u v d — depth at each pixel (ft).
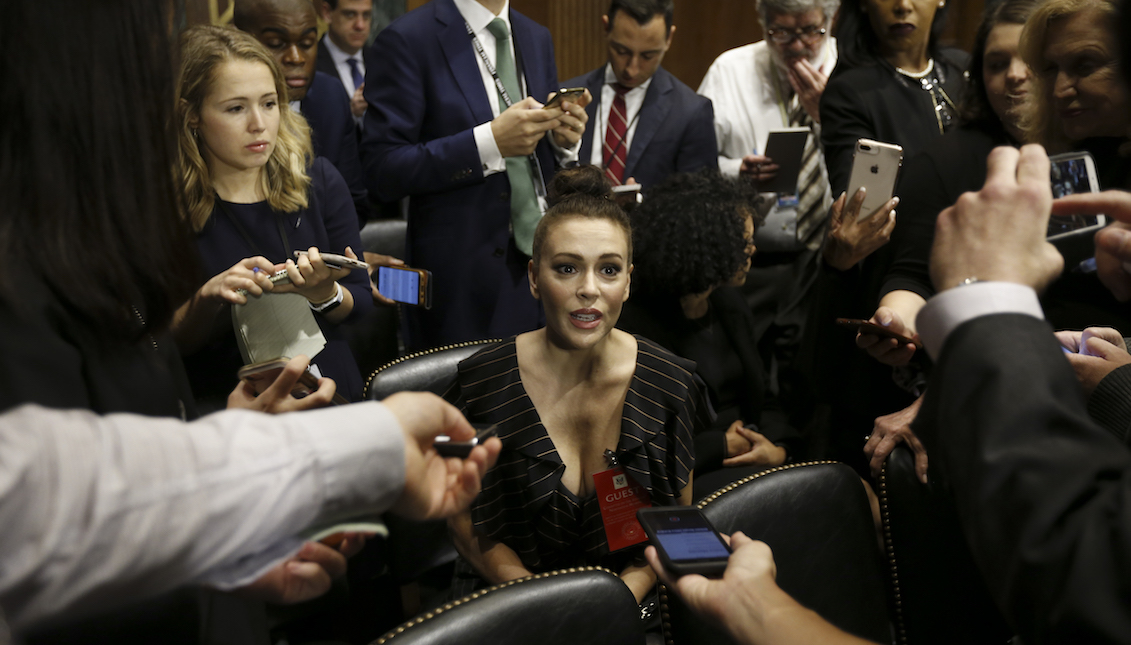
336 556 2.22
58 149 1.98
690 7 16.24
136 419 1.60
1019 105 5.63
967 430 2.00
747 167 9.39
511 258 8.14
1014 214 2.17
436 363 5.64
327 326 6.41
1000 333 2.03
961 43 14.53
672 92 9.98
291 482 1.69
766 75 11.03
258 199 6.16
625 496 4.89
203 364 5.88
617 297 4.75
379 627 6.35
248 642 2.67
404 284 6.10
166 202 2.23
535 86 8.27
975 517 1.94
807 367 7.23
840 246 6.34
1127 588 1.71
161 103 2.20
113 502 1.44
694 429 5.69
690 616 3.83
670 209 6.57
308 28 8.95
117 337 2.14
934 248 2.30
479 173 7.64
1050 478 1.86
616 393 4.92
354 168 10.07
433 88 7.88
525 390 4.86
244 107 5.74
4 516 1.35
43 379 1.87
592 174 6.84
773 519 4.20
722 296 7.32
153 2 2.15
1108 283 2.96
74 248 2.00
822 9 9.80
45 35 1.94
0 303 1.89
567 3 14.80
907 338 4.76
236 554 1.63
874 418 6.40
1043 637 1.84
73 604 1.45
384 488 1.88
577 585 3.39
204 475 1.57
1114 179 4.50
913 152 8.01
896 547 4.70
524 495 4.77
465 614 3.19
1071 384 2.01
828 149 8.46
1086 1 4.21
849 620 4.33
